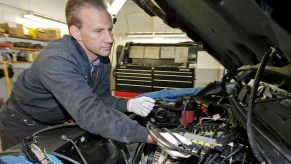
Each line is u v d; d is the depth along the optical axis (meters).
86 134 0.66
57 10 3.60
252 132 0.44
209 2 0.46
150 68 3.58
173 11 0.72
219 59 0.97
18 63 2.90
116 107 0.95
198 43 0.93
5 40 2.69
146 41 4.84
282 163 0.42
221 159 0.59
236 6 0.40
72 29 0.73
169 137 0.61
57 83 0.63
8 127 0.95
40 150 0.53
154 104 0.92
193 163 0.65
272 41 0.45
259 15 0.36
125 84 3.79
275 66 0.54
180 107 0.90
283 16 0.30
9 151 0.57
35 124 0.94
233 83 1.04
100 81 1.00
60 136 0.62
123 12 4.91
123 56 4.07
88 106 0.61
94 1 0.67
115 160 0.68
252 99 0.47
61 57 0.66
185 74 3.38
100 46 0.74
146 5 0.77
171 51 3.89
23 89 0.86
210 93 1.02
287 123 0.51
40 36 3.11
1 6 2.69
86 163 0.56
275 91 0.83
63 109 0.87
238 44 0.63
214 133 0.68
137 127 0.63
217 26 0.58
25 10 3.01
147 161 0.75
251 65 0.72
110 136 0.60
